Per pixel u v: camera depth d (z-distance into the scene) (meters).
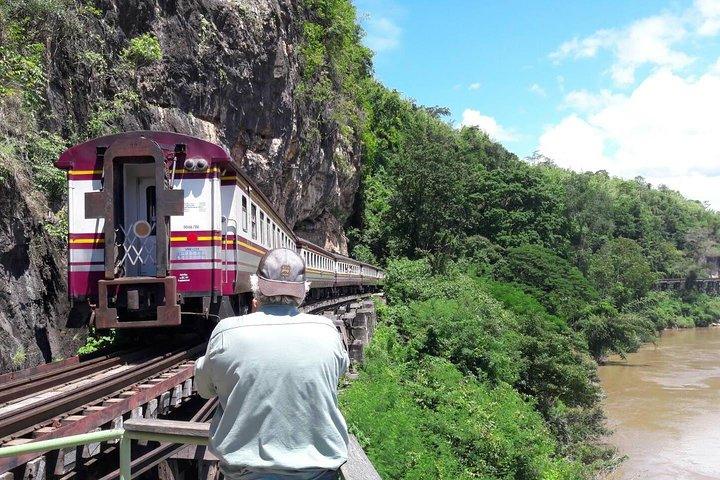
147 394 6.25
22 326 10.59
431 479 13.05
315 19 30.72
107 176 8.68
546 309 45.12
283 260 2.66
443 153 48.19
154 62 17.08
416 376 20.73
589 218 77.31
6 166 10.64
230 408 2.40
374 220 49.47
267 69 22.38
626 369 45.81
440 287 34.78
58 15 13.66
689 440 28.17
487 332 26.08
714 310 89.31
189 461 5.92
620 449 26.92
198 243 9.18
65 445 2.68
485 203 61.25
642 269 73.94
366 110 45.38
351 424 13.00
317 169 31.83
